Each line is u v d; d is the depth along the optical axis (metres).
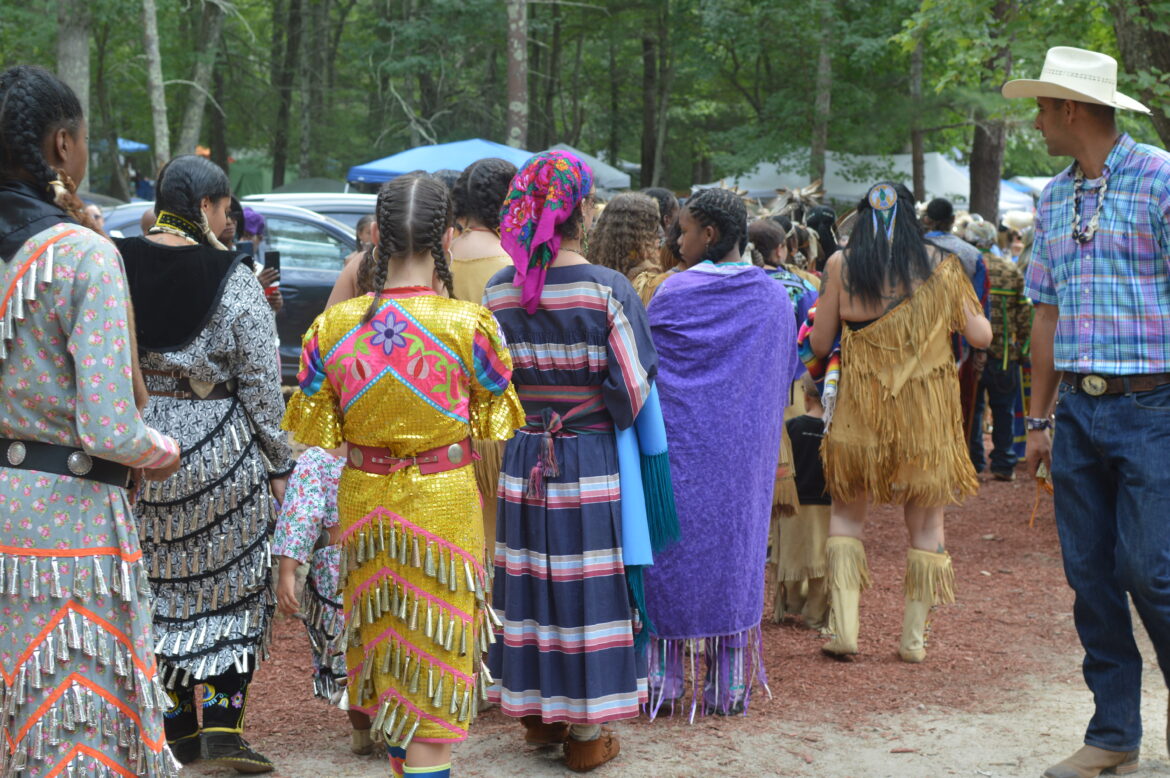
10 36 24.45
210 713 3.87
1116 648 3.85
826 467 5.13
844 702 4.66
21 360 2.70
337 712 4.58
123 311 2.71
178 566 3.79
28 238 2.69
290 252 9.95
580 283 3.79
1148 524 3.63
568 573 3.86
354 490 3.23
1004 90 3.88
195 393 3.80
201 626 3.80
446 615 3.17
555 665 3.90
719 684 4.49
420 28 28.73
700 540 4.36
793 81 26.42
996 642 5.46
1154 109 8.01
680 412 4.35
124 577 2.74
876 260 4.94
